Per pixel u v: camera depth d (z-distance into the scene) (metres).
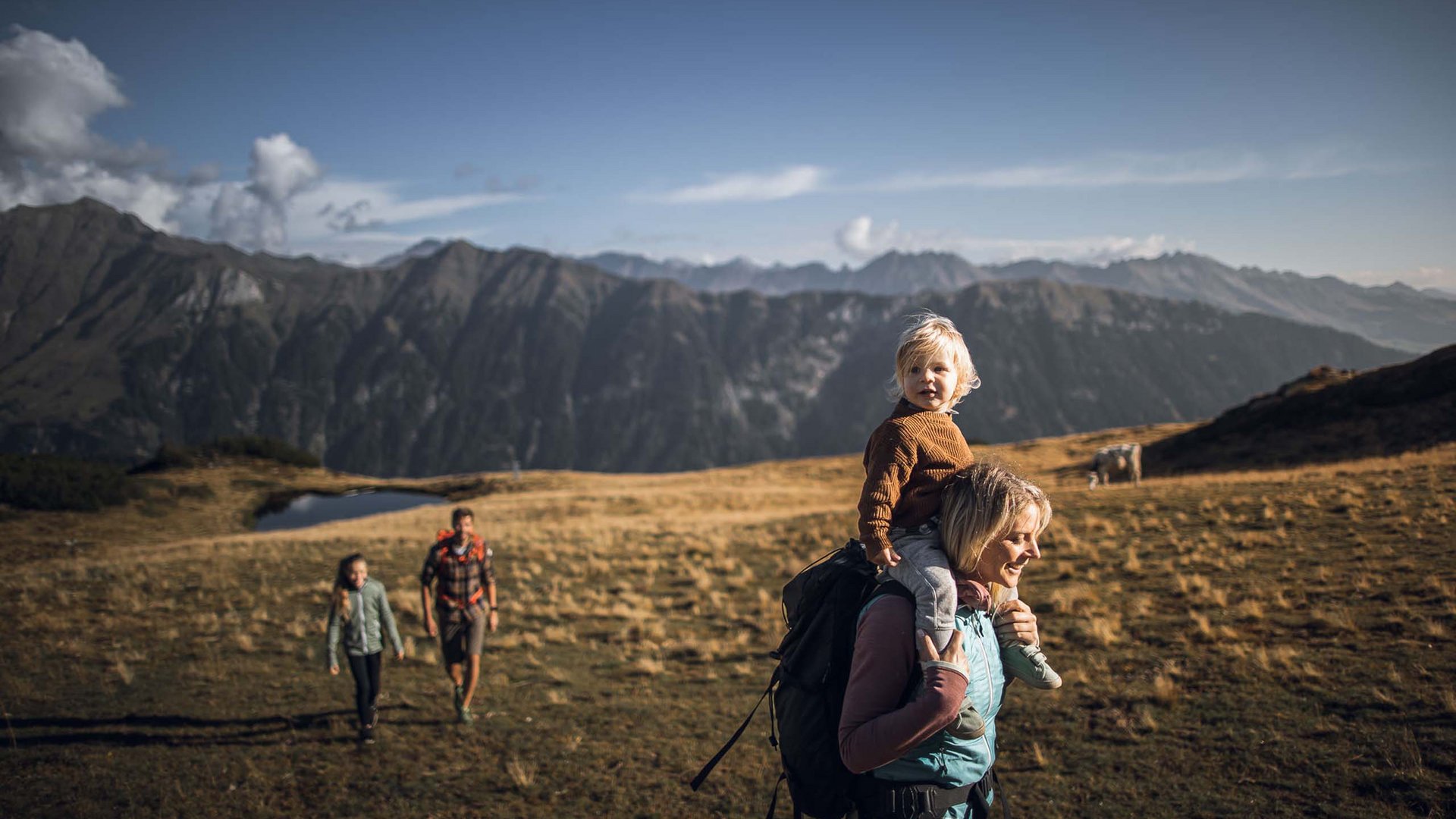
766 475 71.56
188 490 70.38
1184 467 42.41
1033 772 6.27
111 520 54.03
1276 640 8.24
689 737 7.79
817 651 2.06
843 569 2.14
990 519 1.83
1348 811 5.03
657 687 9.38
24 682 9.89
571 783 6.88
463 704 8.36
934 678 1.72
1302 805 5.20
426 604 8.45
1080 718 7.14
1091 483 28.20
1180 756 6.15
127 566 19.20
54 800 6.71
